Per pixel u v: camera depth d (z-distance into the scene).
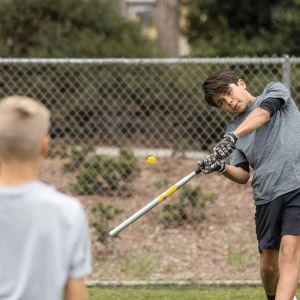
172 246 24.34
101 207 24.55
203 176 29.42
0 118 8.84
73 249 8.70
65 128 31.22
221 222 25.73
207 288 21.44
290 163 16.12
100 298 20.03
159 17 52.38
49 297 8.66
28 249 8.70
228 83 16.48
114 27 40.62
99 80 32.62
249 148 16.44
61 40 38.72
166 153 31.19
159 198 16.06
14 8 39.03
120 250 24.05
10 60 22.05
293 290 15.76
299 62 22.14
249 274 22.47
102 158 28.14
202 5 51.50
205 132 29.67
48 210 8.75
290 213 16.06
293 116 16.31
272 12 48.56
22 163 8.90
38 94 31.39
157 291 20.97
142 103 31.95
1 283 8.71
